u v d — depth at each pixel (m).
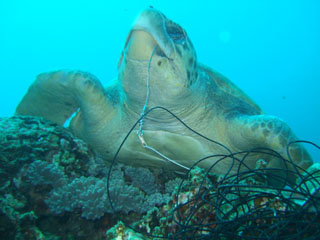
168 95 0.66
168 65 0.60
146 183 0.80
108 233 0.51
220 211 0.46
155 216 0.55
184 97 0.68
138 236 0.49
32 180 0.57
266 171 0.65
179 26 0.65
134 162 0.87
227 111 0.80
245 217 0.44
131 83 0.64
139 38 0.55
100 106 0.77
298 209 0.43
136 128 0.78
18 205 0.53
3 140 0.60
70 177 0.65
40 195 0.57
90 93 0.73
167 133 0.77
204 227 0.48
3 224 0.49
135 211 0.64
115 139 0.82
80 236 0.57
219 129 0.79
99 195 0.60
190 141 0.77
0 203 0.51
